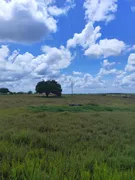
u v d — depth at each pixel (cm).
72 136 952
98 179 404
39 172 421
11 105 4009
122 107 3784
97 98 8594
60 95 9762
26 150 620
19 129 1091
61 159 528
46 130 1154
